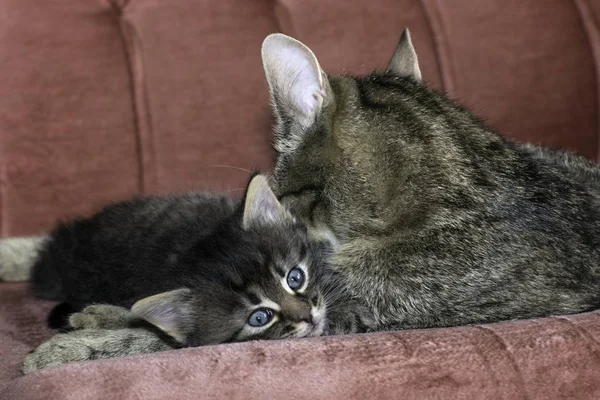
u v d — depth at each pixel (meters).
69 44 1.23
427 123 1.02
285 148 1.04
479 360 0.88
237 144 1.25
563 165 1.10
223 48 1.24
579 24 1.30
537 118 1.29
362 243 1.01
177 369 0.87
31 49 1.22
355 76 1.09
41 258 1.15
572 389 0.88
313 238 1.04
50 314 1.07
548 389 0.88
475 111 1.24
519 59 1.28
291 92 1.03
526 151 1.09
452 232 0.99
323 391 0.86
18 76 1.22
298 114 1.03
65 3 1.23
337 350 0.89
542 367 0.88
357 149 1.01
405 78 1.08
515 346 0.89
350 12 1.26
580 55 1.29
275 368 0.87
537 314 0.96
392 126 1.01
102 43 1.23
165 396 0.86
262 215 1.04
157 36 1.24
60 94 1.22
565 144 1.29
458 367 0.88
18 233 1.22
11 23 1.22
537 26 1.28
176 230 1.10
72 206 1.23
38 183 1.22
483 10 1.28
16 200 1.22
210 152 1.24
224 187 1.24
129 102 1.24
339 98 1.03
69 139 1.23
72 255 1.12
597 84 1.30
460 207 0.99
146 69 1.24
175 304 0.99
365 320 0.99
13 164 1.22
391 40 1.26
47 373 0.89
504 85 1.28
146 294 1.03
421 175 1.00
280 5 1.26
